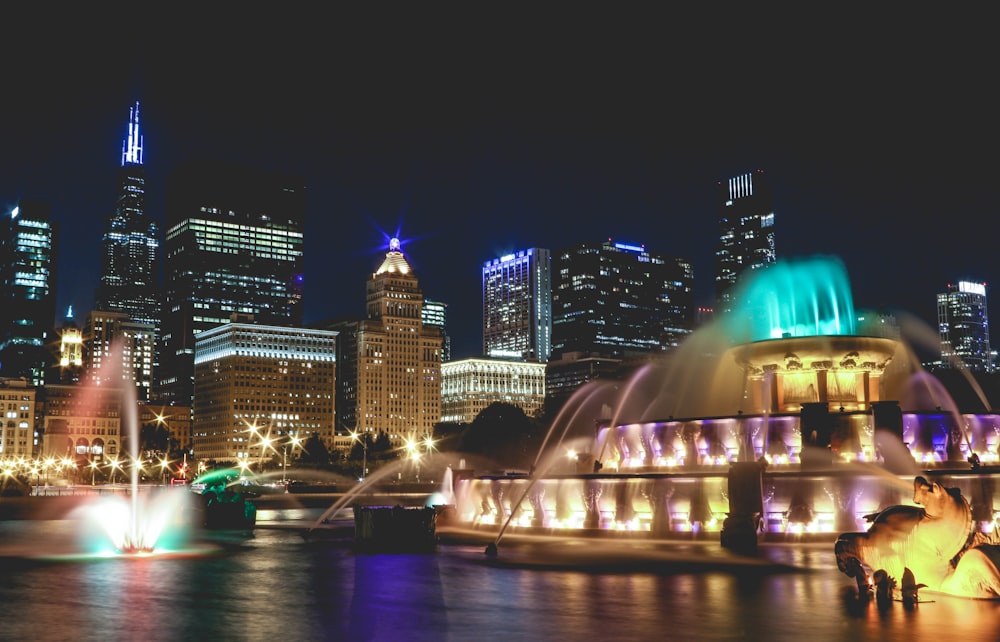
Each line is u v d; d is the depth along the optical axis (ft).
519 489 164.35
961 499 81.41
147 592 87.56
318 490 559.79
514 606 76.28
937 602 76.43
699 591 84.33
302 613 73.51
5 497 419.13
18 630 65.98
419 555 124.16
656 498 141.90
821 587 86.38
